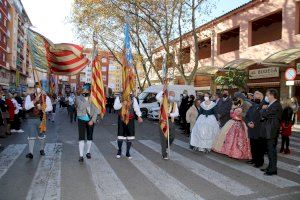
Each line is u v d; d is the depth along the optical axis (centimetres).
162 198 552
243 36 2702
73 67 1036
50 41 959
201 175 717
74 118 2152
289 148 1155
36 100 871
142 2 2486
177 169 770
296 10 2189
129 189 601
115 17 2850
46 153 944
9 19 5797
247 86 2602
